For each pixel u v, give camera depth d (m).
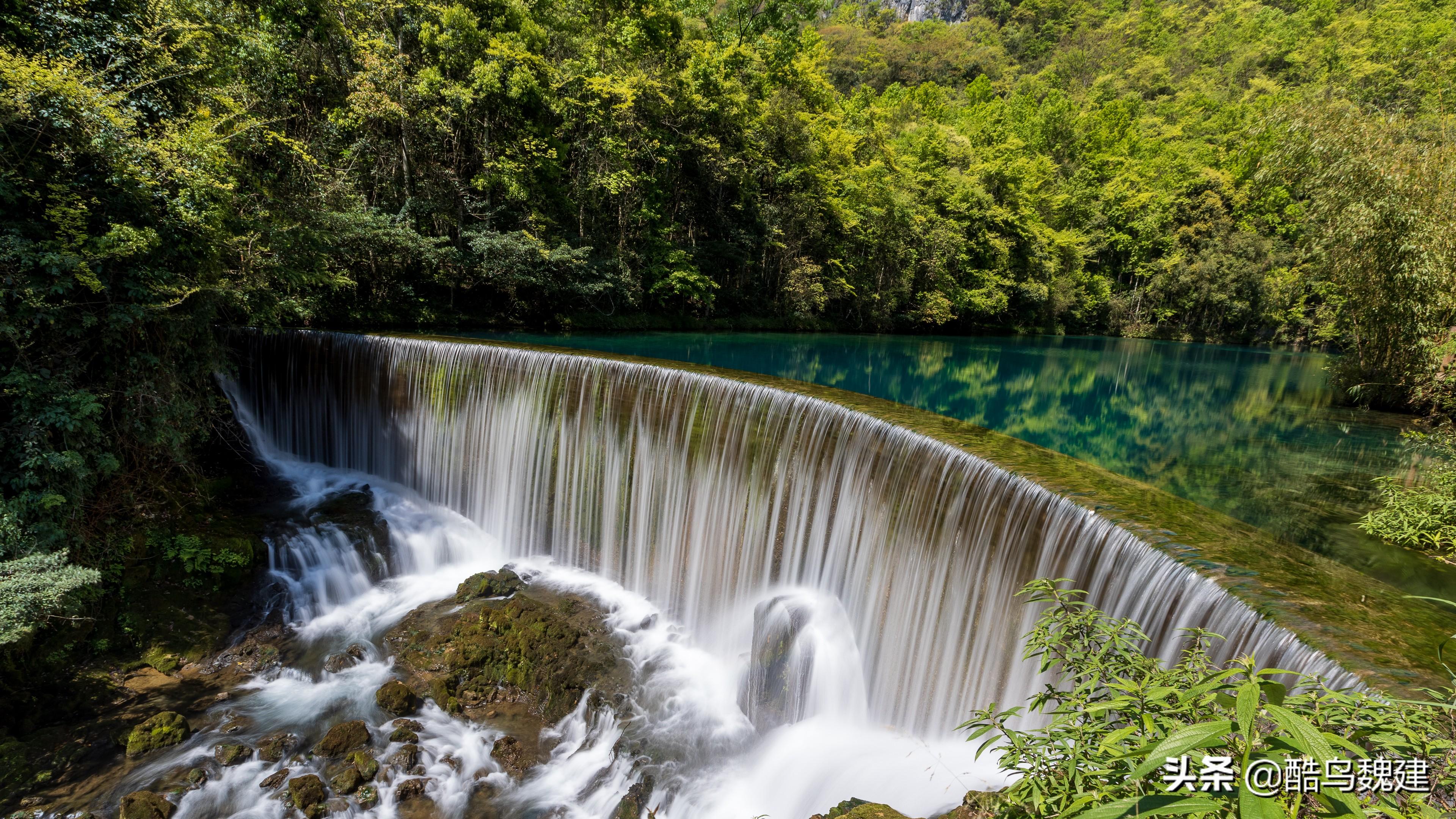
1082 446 13.18
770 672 8.05
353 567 11.09
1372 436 14.27
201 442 11.48
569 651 9.19
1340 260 14.09
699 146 26.70
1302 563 5.39
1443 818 1.64
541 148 21.61
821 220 33.69
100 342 8.92
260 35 15.73
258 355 13.86
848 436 8.88
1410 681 3.80
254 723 8.08
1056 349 35.47
